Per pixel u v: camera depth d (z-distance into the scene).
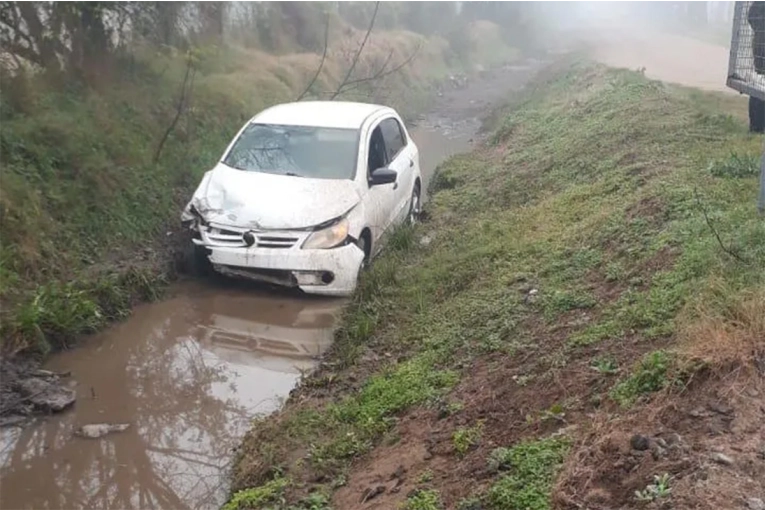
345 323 7.21
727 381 4.03
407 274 7.80
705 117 10.82
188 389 6.43
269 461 5.05
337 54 21.61
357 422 5.28
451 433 4.69
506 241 7.80
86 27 11.66
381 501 4.20
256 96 14.93
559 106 16.03
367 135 9.07
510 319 5.97
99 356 6.85
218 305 7.77
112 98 11.26
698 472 3.46
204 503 5.01
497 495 3.79
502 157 12.98
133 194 9.34
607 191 8.25
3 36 10.54
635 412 4.07
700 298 4.83
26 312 6.62
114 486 5.22
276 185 8.19
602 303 5.68
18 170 8.30
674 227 6.27
